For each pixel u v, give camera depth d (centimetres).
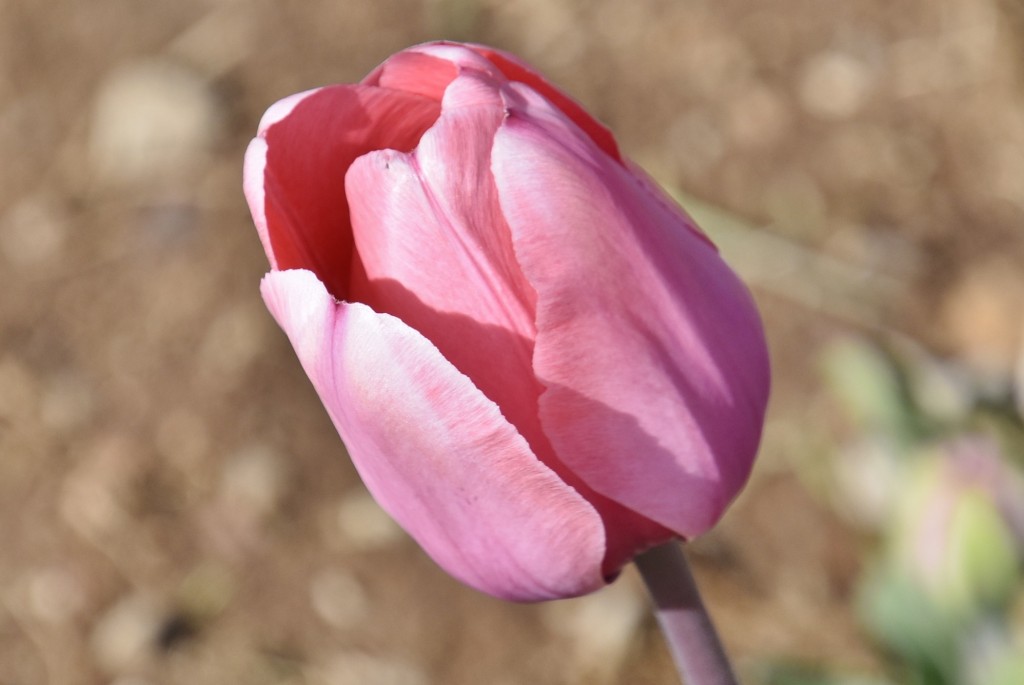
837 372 54
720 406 34
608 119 81
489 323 33
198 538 73
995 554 44
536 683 65
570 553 33
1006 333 68
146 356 80
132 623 71
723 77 81
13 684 71
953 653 45
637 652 65
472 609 68
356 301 34
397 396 32
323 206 34
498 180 32
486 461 32
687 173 78
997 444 46
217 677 69
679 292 33
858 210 75
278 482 73
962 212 73
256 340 78
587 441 33
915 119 77
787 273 73
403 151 34
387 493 34
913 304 71
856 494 64
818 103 79
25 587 74
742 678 57
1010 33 78
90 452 77
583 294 32
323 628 69
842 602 63
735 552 66
